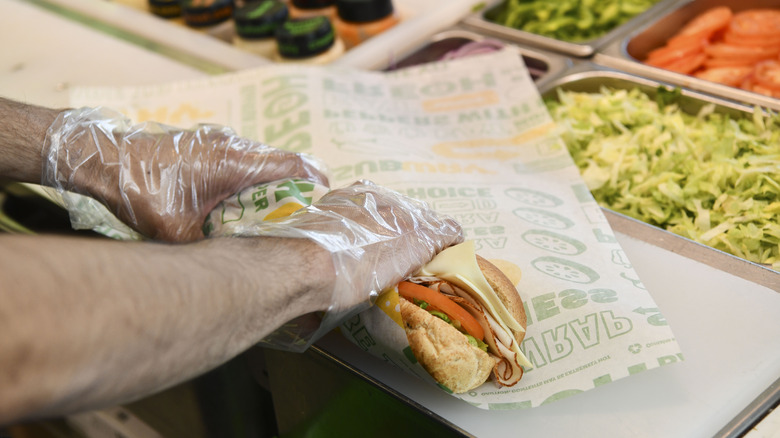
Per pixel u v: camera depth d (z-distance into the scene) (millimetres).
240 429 710
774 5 1060
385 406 560
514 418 535
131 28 1109
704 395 533
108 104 881
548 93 907
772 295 595
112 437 803
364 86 892
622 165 795
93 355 386
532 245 651
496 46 1007
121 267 410
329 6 1144
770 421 518
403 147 794
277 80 885
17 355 368
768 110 809
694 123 849
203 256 458
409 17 1130
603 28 1123
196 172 625
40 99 934
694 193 746
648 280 623
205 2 1113
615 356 550
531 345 571
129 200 616
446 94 882
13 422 375
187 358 425
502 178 752
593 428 522
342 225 529
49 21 1156
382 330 547
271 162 639
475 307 555
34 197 757
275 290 469
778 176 734
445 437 533
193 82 911
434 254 564
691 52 1003
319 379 596
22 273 382
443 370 526
